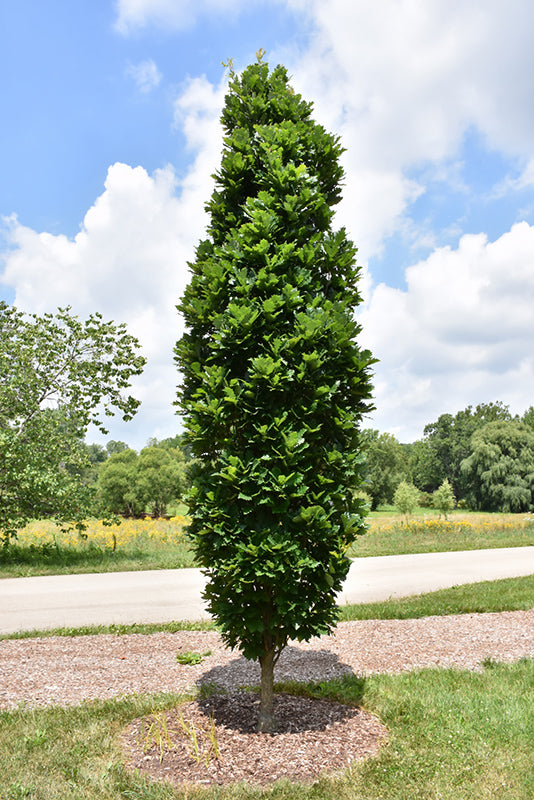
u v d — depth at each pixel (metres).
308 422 4.59
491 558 16.39
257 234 4.93
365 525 4.50
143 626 8.19
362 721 4.65
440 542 20.23
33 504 14.98
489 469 54.84
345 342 4.67
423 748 4.09
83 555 15.09
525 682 5.52
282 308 4.73
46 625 8.36
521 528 24.84
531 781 3.64
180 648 7.14
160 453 34.31
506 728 4.38
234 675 6.00
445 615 8.77
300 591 4.44
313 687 5.47
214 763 3.97
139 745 4.24
